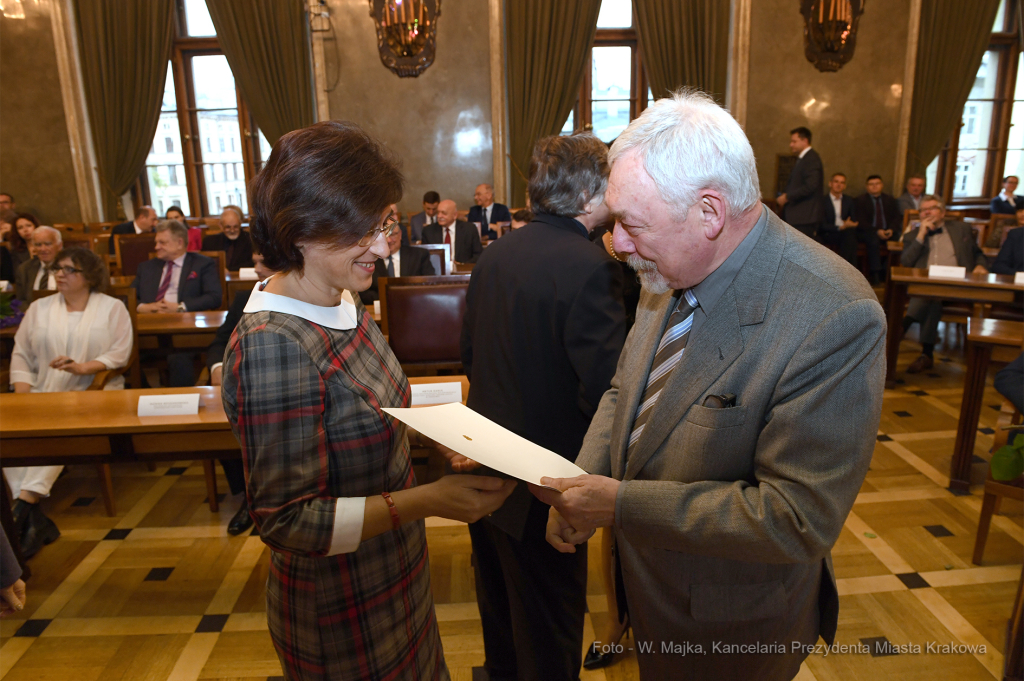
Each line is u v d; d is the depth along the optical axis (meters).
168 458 2.05
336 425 0.96
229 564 2.52
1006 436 2.26
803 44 7.82
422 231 6.64
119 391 2.34
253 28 7.55
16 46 7.59
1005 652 1.89
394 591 1.10
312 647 1.05
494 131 7.93
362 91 7.84
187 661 2.00
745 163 0.93
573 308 1.38
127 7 7.56
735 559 0.96
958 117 8.12
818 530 0.90
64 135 7.79
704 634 1.09
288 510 0.92
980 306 4.64
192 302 4.29
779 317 0.94
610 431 1.28
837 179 7.60
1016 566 2.37
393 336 2.98
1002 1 8.40
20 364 2.95
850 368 0.88
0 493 2.28
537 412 1.47
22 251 5.61
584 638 2.05
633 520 0.99
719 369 0.99
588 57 7.85
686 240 0.95
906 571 2.36
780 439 0.92
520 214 4.65
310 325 0.95
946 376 4.68
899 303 4.33
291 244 0.90
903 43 7.92
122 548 2.63
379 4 7.61
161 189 8.38
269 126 7.80
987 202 8.85
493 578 1.68
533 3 7.58
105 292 3.07
